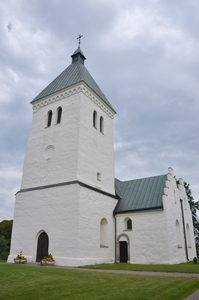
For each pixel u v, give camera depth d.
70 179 21.81
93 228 21.48
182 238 26.19
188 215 30.36
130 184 29.36
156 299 7.82
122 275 12.95
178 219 26.03
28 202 23.42
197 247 45.16
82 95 25.31
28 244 21.86
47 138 25.45
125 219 25.02
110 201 25.36
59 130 24.86
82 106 24.89
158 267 17.48
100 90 30.34
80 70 28.38
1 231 49.03
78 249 19.03
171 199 25.16
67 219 20.33
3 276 12.20
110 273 13.85
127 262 23.25
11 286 9.66
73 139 23.36
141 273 14.34
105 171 26.41
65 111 25.45
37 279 11.34
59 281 10.83
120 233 24.58
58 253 19.73
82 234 19.84
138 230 23.69
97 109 27.77
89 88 26.55
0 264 18.44
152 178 28.45
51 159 24.02
